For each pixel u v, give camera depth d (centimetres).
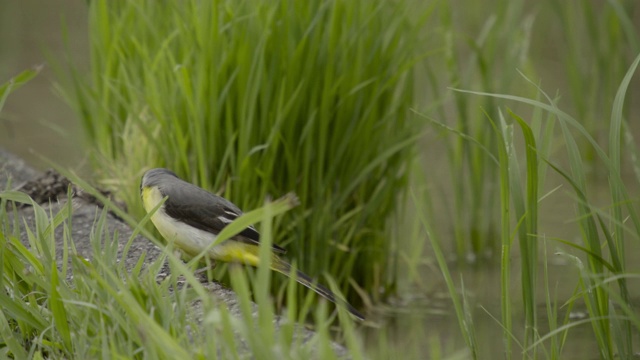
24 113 2061
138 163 1225
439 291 1355
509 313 810
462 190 1491
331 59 1173
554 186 1725
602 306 790
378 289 1312
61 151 1805
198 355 606
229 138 1152
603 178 1794
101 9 1288
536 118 844
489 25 1579
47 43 2536
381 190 1285
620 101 789
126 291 633
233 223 659
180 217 934
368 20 1202
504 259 805
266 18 1156
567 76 2084
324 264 1229
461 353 671
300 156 1208
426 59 1658
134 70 1246
